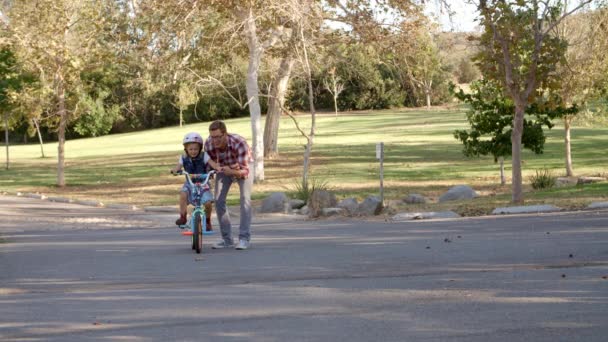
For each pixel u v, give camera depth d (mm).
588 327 8469
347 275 12602
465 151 39625
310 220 25016
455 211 24281
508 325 8656
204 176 16422
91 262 15258
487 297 10258
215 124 16203
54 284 12680
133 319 9602
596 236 15953
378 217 24609
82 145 103438
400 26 41156
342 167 53500
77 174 58469
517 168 26234
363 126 102438
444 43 41812
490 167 49875
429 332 8461
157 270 13844
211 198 16469
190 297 10977
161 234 21141
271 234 19859
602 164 48438
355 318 9289
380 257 14492
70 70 47594
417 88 47719
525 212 23016
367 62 45938
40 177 56906
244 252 16016
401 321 9039
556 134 72500
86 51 47844
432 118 109250
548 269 12305
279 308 10031
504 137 38219
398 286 11344
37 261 15695
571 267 12453
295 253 15555
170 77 46562
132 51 46781
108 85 116312
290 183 44656
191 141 16328
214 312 9891
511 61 26719
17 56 45469
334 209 26156
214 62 44625
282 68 52469
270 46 44000
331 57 43281
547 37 26578
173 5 40125
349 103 130125
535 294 10336
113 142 104188
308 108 131375
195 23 41844
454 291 10781
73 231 23688
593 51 40594
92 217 29484
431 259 13961
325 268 13422
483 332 8383
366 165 54344
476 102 38375
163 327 9117
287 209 29500
